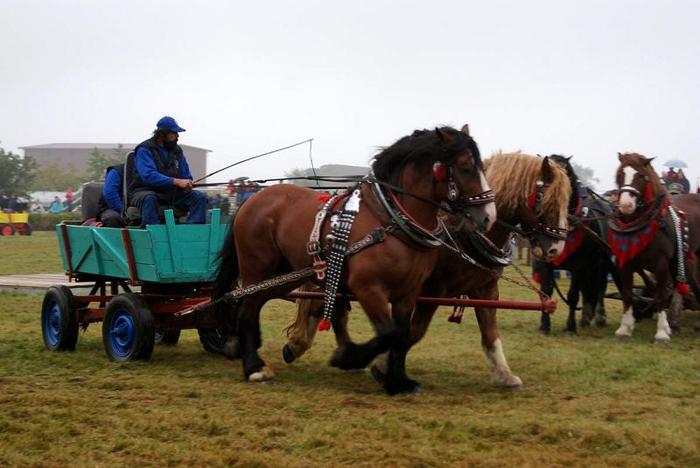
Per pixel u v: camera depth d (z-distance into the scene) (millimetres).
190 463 5043
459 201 6617
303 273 7191
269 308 13211
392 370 6973
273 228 7508
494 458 5133
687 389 7293
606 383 7578
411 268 6652
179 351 9258
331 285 6840
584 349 9523
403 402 6707
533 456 5176
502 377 7395
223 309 7949
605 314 11953
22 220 35750
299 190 7551
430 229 6754
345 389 7305
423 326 7434
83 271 8906
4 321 11133
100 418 6000
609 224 10062
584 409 6461
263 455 5180
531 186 7316
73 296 8773
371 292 6664
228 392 7035
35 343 9367
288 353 8398
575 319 11688
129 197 8867
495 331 7512
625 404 6660
